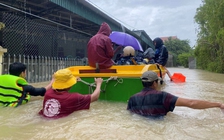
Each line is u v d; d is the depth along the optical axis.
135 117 2.84
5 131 2.30
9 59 6.82
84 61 12.15
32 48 9.28
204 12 21.41
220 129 2.42
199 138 2.13
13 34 8.36
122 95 3.96
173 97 2.81
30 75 7.80
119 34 5.93
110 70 4.12
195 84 7.00
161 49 7.40
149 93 2.93
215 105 2.74
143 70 3.83
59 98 2.90
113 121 2.65
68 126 2.46
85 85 4.18
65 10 11.12
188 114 3.05
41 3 10.12
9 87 3.50
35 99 4.19
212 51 21.05
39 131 2.29
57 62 9.66
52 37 10.57
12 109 3.26
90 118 2.77
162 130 2.36
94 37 4.46
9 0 9.32
